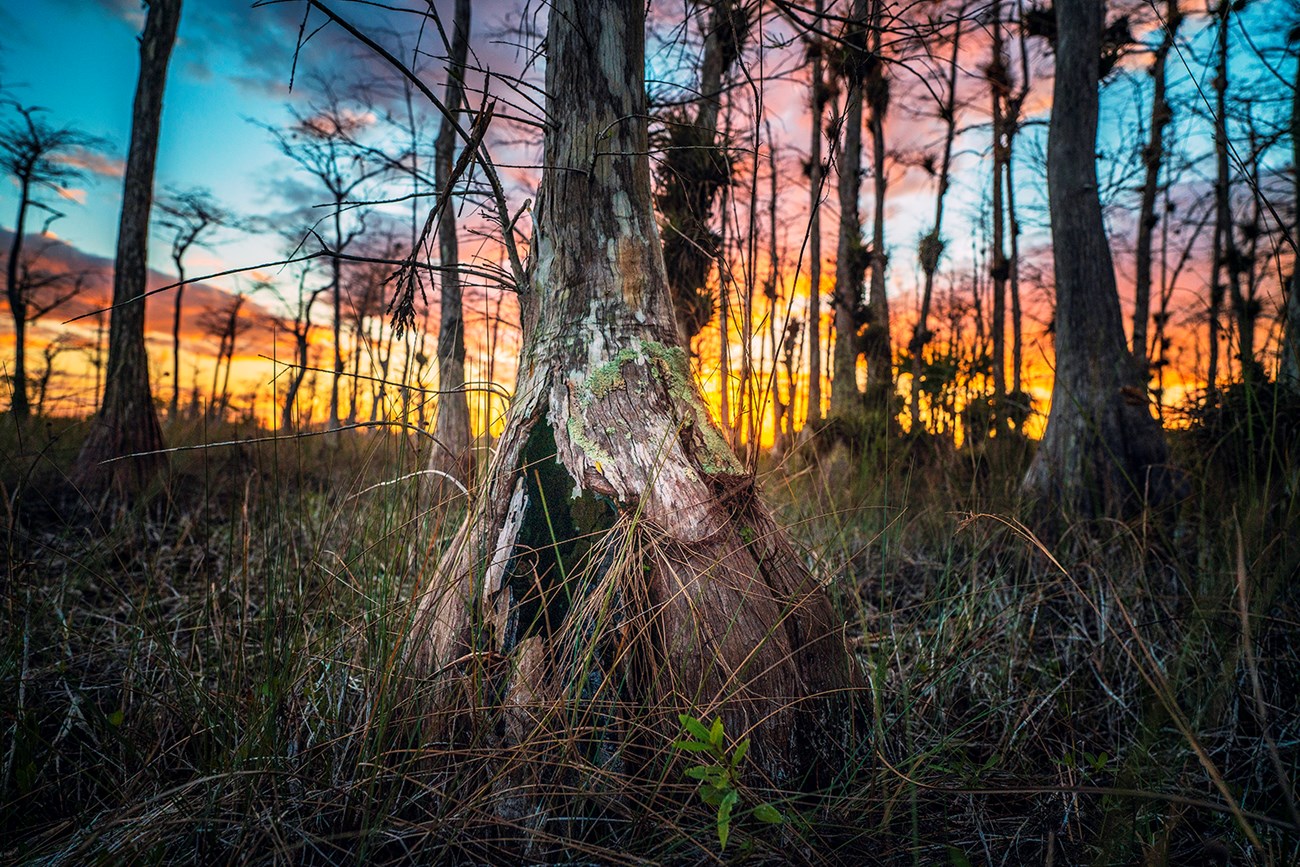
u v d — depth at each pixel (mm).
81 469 5230
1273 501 2127
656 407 1879
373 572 2260
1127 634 2469
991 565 3305
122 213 6191
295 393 2193
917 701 2174
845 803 1613
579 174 1934
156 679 2168
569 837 1433
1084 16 4938
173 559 3309
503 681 1632
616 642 1604
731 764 1380
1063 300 4746
